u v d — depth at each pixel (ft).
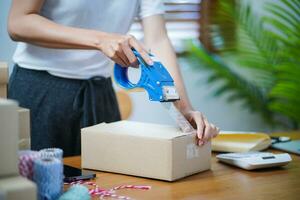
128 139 3.38
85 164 3.61
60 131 4.63
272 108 9.14
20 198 2.12
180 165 3.32
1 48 7.14
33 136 4.59
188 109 3.93
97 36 3.62
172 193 3.03
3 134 2.22
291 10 9.50
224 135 4.50
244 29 9.05
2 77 3.21
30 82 4.54
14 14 3.93
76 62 4.53
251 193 3.06
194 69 8.90
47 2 4.31
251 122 9.54
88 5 4.32
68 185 3.15
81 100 4.62
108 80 4.93
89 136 3.56
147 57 3.43
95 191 2.98
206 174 3.52
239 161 3.66
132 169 3.39
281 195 3.02
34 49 4.48
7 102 2.25
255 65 9.09
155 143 3.27
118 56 3.49
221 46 9.08
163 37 4.58
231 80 8.99
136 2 4.63
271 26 9.44
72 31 3.72
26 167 2.53
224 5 8.91
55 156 2.75
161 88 3.37
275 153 4.18
